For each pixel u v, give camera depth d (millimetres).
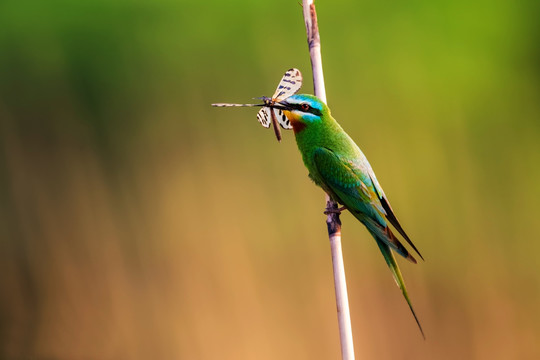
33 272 13016
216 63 13211
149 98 13328
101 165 13273
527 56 14359
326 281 12156
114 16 13531
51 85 13391
